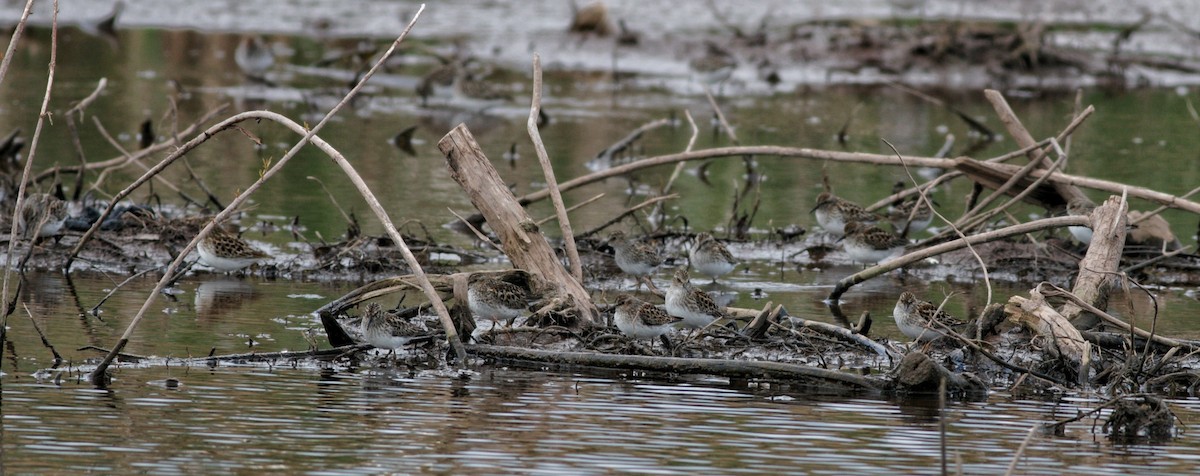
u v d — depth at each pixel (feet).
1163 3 144.46
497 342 42.22
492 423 33.50
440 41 129.39
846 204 60.44
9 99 94.58
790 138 90.99
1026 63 123.13
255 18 139.33
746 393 37.01
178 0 144.56
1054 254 58.44
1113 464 31.35
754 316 43.42
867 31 128.16
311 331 43.34
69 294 47.42
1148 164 81.87
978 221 56.54
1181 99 113.91
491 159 80.89
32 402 34.14
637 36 129.49
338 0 148.15
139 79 107.45
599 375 38.70
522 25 137.69
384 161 79.71
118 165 64.64
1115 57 123.85
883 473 30.27
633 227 63.77
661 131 94.02
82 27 132.67
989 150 87.20
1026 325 42.86
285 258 54.95
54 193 60.54
